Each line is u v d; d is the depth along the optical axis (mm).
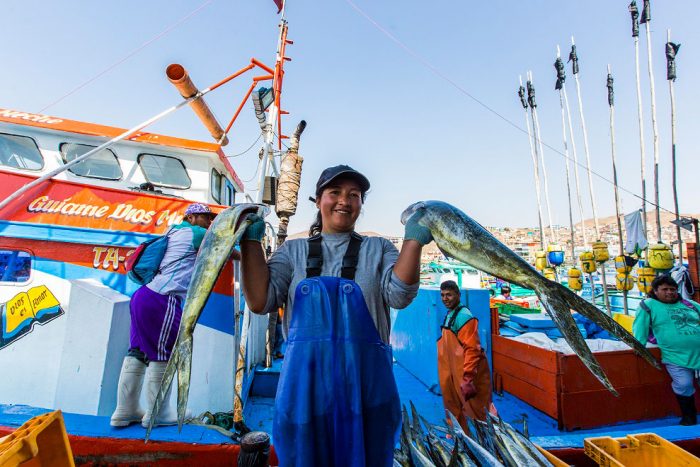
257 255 1791
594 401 4320
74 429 3014
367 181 2021
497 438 2938
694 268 6270
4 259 4395
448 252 1801
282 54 6895
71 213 4645
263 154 5492
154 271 3527
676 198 7602
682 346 4340
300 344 1678
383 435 1651
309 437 1562
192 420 3473
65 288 4414
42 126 5602
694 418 4332
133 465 2939
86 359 3650
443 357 4023
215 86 5691
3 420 2959
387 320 1838
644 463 3000
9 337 4246
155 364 3352
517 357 5113
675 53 8219
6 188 4637
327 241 1957
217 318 4188
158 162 6031
